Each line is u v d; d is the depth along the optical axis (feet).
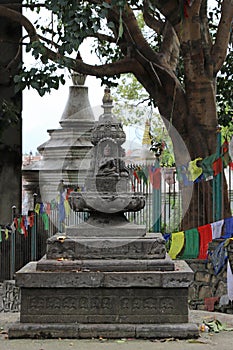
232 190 42.60
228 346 22.39
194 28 44.21
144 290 23.66
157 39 55.06
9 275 50.57
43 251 48.65
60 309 23.62
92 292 23.65
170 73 45.34
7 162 54.03
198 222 41.70
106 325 23.39
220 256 36.94
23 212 57.06
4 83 52.47
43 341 22.91
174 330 23.25
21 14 43.34
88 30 36.94
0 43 52.21
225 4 45.37
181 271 23.71
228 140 39.81
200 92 44.78
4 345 22.33
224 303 36.88
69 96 51.08
